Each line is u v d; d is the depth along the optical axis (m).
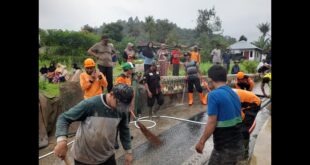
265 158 3.90
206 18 51.47
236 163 2.75
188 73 8.95
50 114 5.64
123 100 2.31
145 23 53.66
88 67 4.83
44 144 5.15
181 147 5.11
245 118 3.96
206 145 5.20
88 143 2.44
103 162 2.58
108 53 6.60
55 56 18.52
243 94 3.96
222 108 2.68
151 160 4.50
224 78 2.83
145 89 7.31
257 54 43.34
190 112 8.05
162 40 49.41
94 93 4.97
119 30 41.75
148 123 6.78
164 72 11.20
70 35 19.83
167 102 8.87
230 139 2.70
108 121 2.42
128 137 2.77
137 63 12.96
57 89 10.48
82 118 2.44
